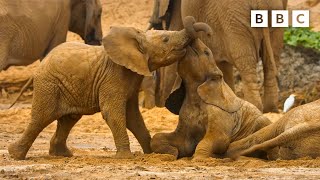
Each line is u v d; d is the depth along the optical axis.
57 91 17.69
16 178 15.05
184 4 26.06
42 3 29.23
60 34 30.19
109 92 17.45
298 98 31.80
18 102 35.22
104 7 41.69
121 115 17.50
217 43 25.59
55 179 14.87
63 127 18.30
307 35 33.25
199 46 17.91
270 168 16.05
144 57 17.52
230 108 17.83
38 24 29.02
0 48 28.16
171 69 27.17
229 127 17.75
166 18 27.83
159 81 30.36
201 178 14.84
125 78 17.50
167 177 14.95
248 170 15.77
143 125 18.12
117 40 17.39
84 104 17.69
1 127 26.00
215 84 17.83
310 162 16.47
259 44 25.41
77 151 19.94
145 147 18.20
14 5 28.42
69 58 17.67
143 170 15.81
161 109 28.61
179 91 18.25
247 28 25.22
